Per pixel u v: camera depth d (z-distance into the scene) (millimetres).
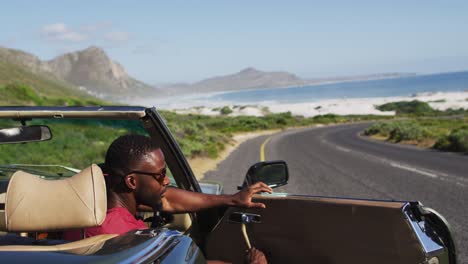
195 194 2799
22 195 1575
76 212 1571
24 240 1776
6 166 3465
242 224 2840
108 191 2158
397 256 2236
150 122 2709
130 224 2082
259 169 3279
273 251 2773
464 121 74188
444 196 9984
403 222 2170
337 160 19500
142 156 2125
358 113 178625
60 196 1594
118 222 2023
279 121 91312
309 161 19203
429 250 2141
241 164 18875
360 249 2375
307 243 2592
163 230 1771
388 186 11633
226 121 78312
